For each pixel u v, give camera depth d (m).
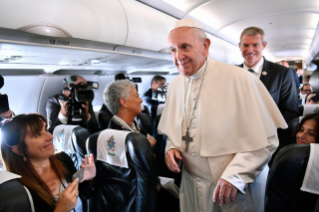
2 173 0.80
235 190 0.96
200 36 1.05
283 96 1.73
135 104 1.57
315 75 2.16
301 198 0.83
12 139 1.00
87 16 1.39
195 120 1.21
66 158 1.34
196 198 1.26
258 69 1.82
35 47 1.31
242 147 1.06
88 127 2.17
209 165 1.16
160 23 2.23
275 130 1.13
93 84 2.12
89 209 1.43
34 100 2.62
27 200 0.76
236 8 2.64
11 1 1.00
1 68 1.97
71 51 1.58
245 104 1.07
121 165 1.22
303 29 3.69
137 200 1.20
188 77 1.25
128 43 1.87
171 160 1.21
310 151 0.81
